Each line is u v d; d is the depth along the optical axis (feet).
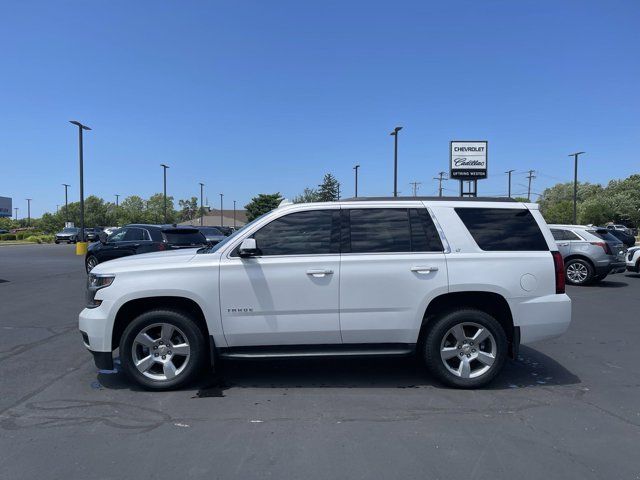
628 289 46.01
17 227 328.70
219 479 11.68
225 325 17.34
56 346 23.94
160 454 12.92
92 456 12.82
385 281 17.39
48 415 15.53
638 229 265.95
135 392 17.62
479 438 13.87
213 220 375.86
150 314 17.49
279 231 17.93
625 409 16.07
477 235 17.97
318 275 17.33
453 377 17.74
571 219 256.32
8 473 11.98
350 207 18.12
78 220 251.19
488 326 17.65
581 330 27.86
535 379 19.13
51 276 55.01
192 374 17.69
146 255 19.63
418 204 18.24
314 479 11.66
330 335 17.51
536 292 17.76
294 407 16.21
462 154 109.40
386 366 20.92
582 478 11.73
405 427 14.61
